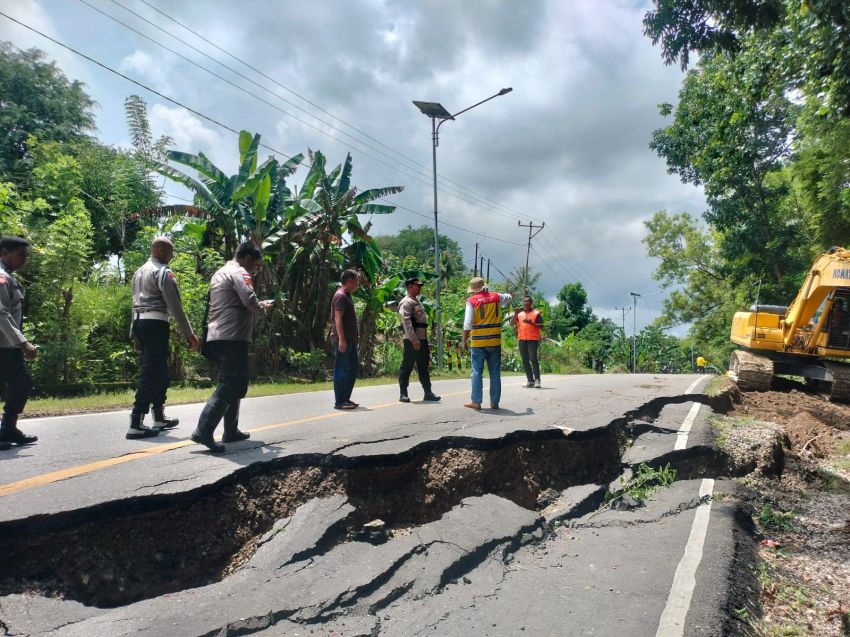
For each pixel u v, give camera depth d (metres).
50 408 8.58
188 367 14.57
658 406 9.01
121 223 20.42
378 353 22.20
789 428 9.80
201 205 16.69
